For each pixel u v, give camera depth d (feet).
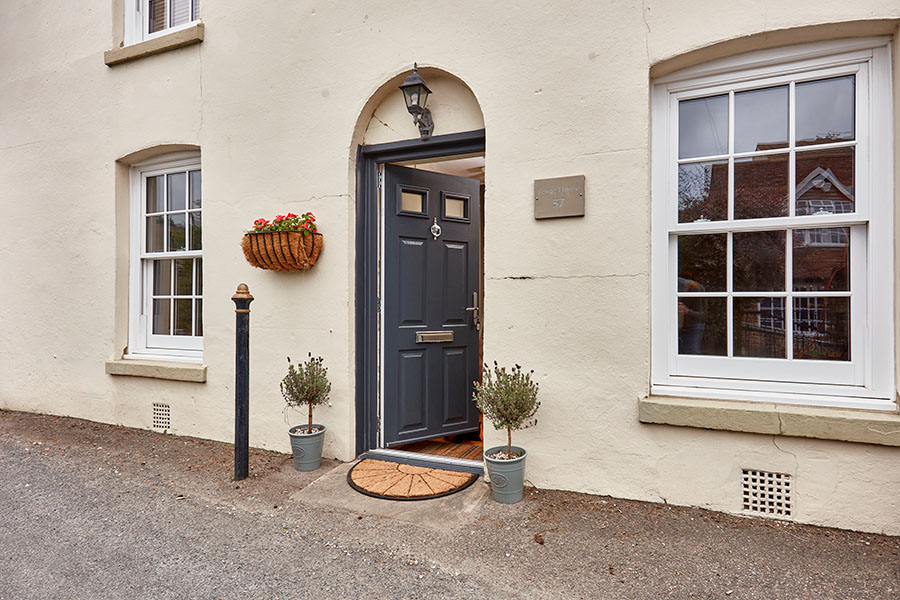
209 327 14.37
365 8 12.31
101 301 16.25
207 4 14.32
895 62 8.71
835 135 9.31
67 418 16.76
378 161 12.91
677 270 10.38
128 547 8.81
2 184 17.90
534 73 10.70
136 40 16.28
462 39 11.34
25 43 17.42
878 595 7.13
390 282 13.16
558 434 10.59
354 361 12.67
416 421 13.56
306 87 12.98
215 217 14.19
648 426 9.96
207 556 8.49
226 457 13.09
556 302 10.57
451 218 14.28
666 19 9.71
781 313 9.70
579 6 10.35
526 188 10.78
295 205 13.11
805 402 9.28
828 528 8.93
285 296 13.23
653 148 10.35
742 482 9.42
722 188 10.05
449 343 14.21
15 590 7.61
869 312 9.03
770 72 9.59
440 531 9.11
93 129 16.25
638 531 8.95
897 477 8.54
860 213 9.08
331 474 11.76
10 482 11.64
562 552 8.34
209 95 14.26
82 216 16.55
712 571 7.74
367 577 7.81
